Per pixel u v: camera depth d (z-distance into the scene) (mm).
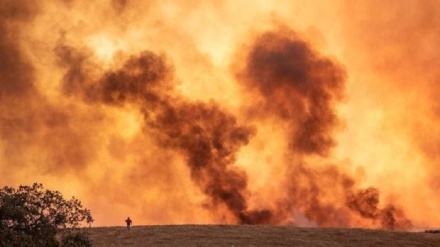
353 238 76062
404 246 71875
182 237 74875
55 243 38406
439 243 74312
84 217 39375
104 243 71312
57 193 38781
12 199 37000
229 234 77188
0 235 35094
